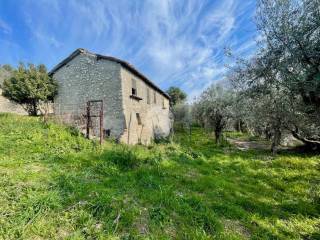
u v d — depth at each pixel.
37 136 8.75
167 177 7.16
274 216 5.35
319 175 9.26
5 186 4.54
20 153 6.98
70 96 15.77
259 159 12.67
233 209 5.33
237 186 7.39
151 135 19.31
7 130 9.04
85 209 4.11
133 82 15.98
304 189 7.51
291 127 10.41
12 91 16.77
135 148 10.96
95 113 14.50
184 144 18.45
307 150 15.70
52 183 4.98
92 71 14.98
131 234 3.69
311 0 5.38
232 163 11.32
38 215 3.68
